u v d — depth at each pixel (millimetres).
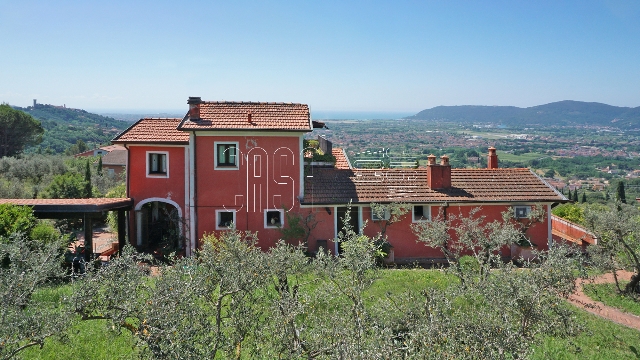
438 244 16812
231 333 8102
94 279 7723
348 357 6883
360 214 22062
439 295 9250
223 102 23062
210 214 21703
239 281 8469
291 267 10484
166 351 6531
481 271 11906
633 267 17500
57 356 10469
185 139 22172
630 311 15797
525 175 24688
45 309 8359
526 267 9797
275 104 23453
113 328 8664
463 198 22406
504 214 21016
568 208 30484
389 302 10578
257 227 21844
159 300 7070
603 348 12383
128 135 22328
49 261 10117
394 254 22156
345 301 10828
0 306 7746
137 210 22422
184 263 8781
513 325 8055
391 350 6906
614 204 18203
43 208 19016
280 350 7992
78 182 33562
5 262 13531
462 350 7258
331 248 21969
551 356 11461
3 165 42000
